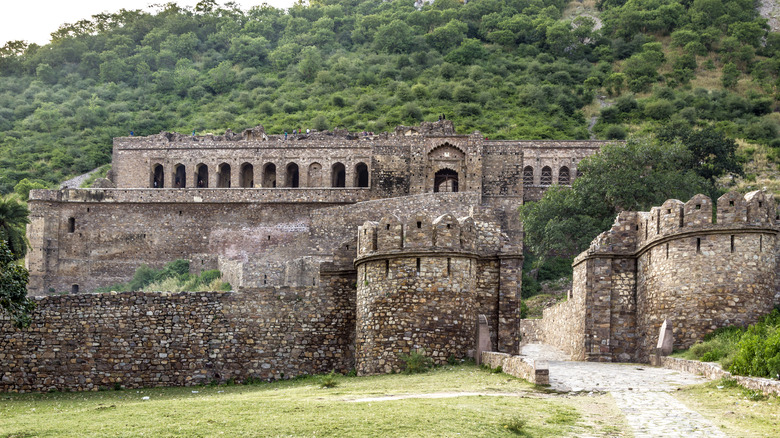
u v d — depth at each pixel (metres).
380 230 37.81
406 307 36.75
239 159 109.94
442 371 35.06
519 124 150.38
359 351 37.94
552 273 79.31
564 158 108.94
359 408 25.34
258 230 89.81
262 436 22.03
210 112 168.00
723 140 95.75
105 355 41.38
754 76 180.50
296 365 41.50
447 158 100.44
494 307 39.28
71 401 37.53
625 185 68.50
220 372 41.56
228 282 78.19
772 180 106.94
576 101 168.62
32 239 92.81
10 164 130.75
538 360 32.00
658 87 171.88
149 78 189.62
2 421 27.02
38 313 41.47
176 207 93.94
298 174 110.94
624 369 34.56
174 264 90.50
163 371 41.47
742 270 35.97
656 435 22.27
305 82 188.12
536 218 72.69
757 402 25.50
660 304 37.59
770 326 34.38
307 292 41.97
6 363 41.09
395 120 149.25
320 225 85.75
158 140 111.69
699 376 31.11
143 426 23.81
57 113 158.12
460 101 166.25
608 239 40.66
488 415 24.16
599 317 40.12
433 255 36.91
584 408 25.73
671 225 37.50
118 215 94.19
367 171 110.12
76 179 121.88
